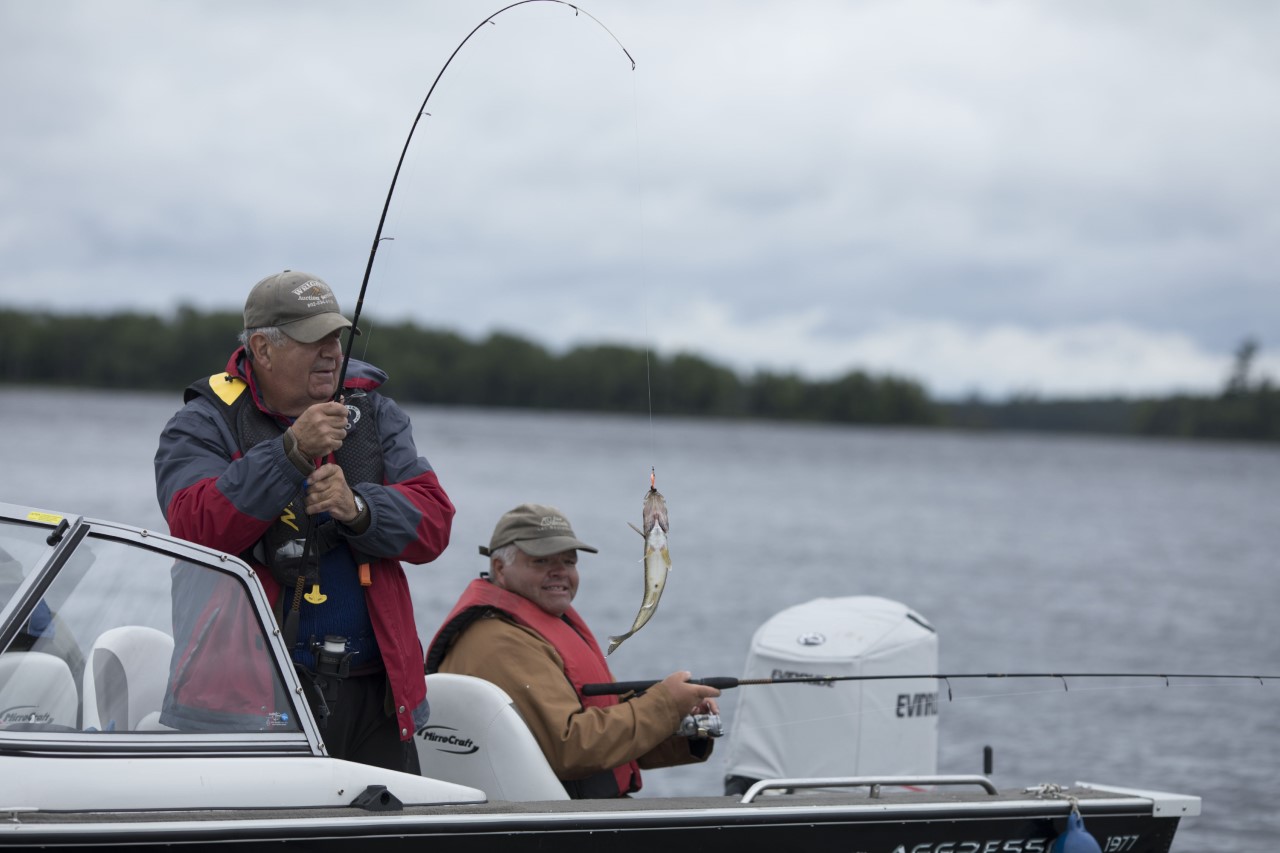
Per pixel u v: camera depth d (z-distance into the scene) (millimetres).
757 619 33094
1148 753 21781
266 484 7793
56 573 7352
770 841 8227
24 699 7086
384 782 7746
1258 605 42500
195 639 7602
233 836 6867
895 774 12523
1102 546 63844
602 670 11047
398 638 8555
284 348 8297
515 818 7531
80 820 6711
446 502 8789
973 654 31891
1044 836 9102
